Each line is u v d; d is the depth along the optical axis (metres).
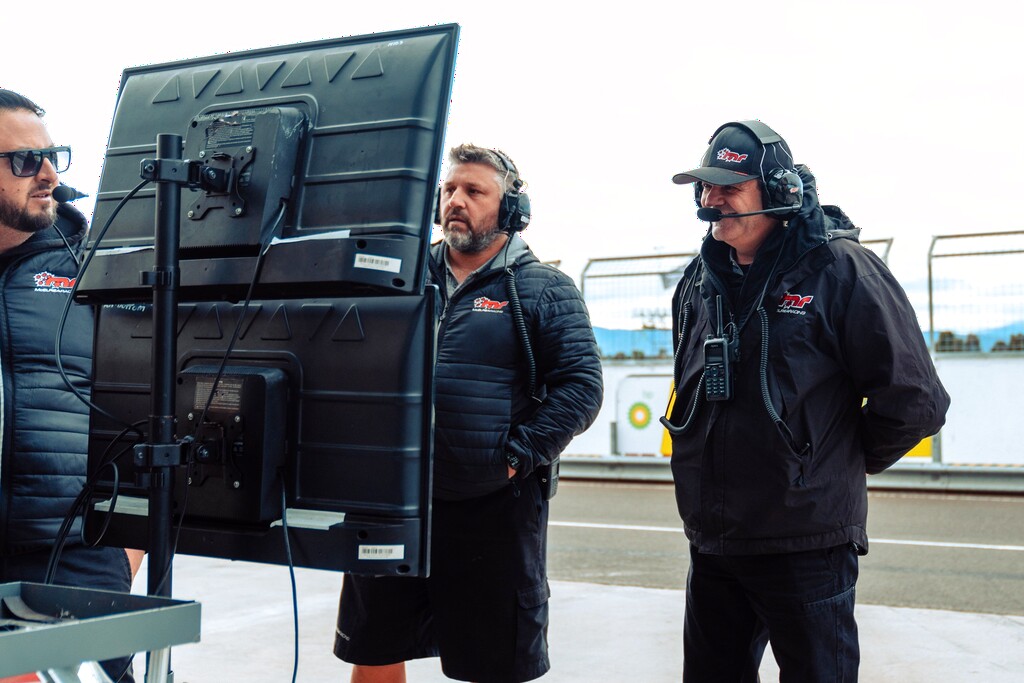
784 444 1.98
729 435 2.06
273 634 3.91
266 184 1.41
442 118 1.40
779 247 2.08
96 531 1.63
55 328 2.10
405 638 2.42
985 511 8.22
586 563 5.95
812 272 2.03
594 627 4.10
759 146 2.07
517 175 2.48
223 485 1.45
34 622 1.26
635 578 5.47
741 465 2.03
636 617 4.28
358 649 2.41
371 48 1.46
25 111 2.00
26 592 1.34
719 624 2.19
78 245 2.18
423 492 1.39
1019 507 8.47
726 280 2.18
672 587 5.20
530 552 2.34
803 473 1.98
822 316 2.00
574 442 11.44
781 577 2.01
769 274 2.05
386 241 1.34
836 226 2.17
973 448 9.55
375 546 1.37
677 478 2.20
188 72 1.63
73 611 1.29
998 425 9.47
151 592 1.41
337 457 1.41
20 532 2.02
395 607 2.39
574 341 2.41
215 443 1.45
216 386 1.44
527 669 2.32
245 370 1.46
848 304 1.99
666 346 10.93
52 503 2.06
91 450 1.67
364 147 1.40
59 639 1.03
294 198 1.43
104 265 1.60
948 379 9.68
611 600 4.64
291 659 3.57
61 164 1.98
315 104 1.46
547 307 2.41
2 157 1.90
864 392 2.02
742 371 2.06
